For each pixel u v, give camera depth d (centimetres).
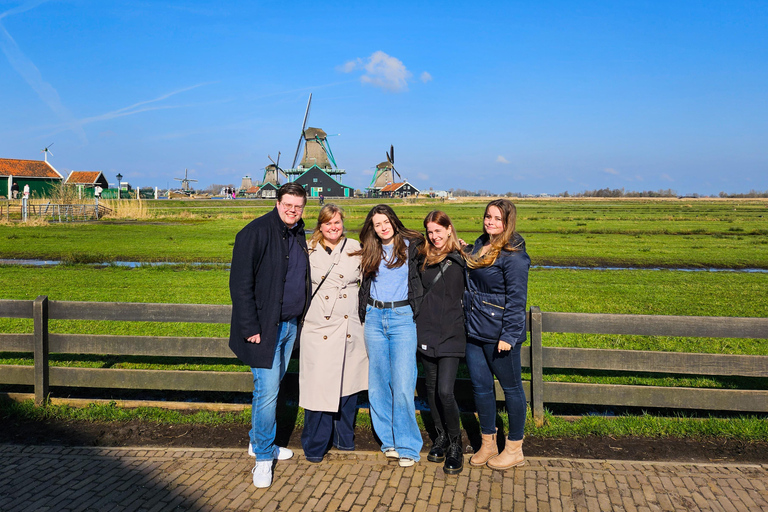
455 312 385
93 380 485
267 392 364
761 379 608
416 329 393
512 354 374
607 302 1059
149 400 541
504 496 340
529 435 441
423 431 455
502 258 366
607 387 454
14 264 1585
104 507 322
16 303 484
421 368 555
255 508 324
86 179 7581
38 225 3142
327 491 346
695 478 361
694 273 1534
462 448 414
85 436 435
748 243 2406
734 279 1410
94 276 1351
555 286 1276
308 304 392
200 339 480
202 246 2136
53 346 488
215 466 380
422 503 331
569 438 437
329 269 394
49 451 402
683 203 10069
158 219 3897
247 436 441
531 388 459
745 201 12156
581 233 2955
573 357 452
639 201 12125
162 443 425
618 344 729
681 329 438
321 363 387
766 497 336
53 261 1709
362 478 365
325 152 10319
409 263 389
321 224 392
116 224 3359
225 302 1014
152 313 484
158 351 484
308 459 391
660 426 445
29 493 337
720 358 439
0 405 477
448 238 386
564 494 342
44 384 481
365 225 397
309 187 9438
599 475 367
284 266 375
